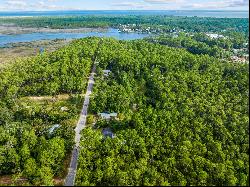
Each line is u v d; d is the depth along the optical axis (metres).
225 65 196.25
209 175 106.12
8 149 118.69
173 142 123.44
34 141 123.56
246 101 137.62
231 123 131.25
